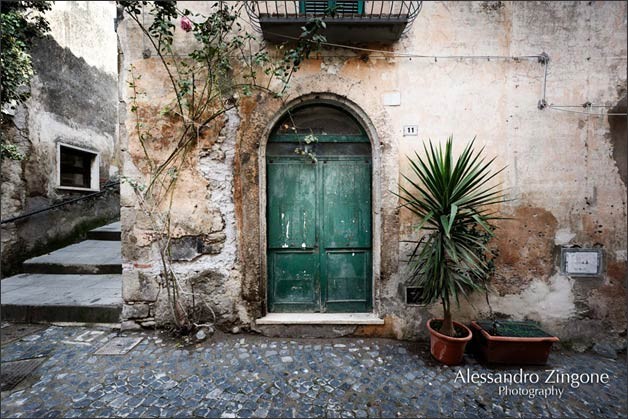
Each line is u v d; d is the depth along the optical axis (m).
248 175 3.04
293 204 3.24
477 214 2.57
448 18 3.04
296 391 2.29
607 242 3.07
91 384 2.31
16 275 4.25
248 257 3.07
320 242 3.25
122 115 3.07
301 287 3.28
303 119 3.24
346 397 2.24
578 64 3.05
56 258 4.60
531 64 3.06
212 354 2.74
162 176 3.09
